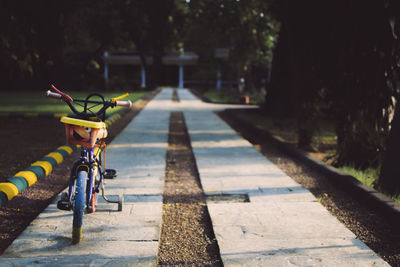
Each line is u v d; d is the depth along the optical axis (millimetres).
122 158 7949
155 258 3561
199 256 3742
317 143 10812
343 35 7230
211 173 6832
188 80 51500
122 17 30625
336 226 4363
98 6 25672
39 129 12125
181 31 35281
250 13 16641
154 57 41031
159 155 8328
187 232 4305
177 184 6219
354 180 5980
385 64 6477
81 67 37719
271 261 3529
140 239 3957
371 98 6809
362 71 6879
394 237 4184
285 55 15836
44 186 5871
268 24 19188
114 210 4781
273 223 4449
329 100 8031
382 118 6691
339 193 5750
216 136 11297
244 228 4301
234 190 5801
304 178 6594
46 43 18469
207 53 32812
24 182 5336
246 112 18391
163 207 5102
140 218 4535
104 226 4266
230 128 13117
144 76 45469
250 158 8148
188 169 7312
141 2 30578
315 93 9148
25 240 3863
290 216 4676
